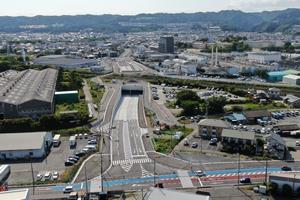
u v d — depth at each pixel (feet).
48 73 598.75
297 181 233.14
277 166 279.69
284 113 431.43
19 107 400.47
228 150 310.45
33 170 277.03
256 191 238.48
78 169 277.64
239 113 415.64
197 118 409.49
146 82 648.38
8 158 301.02
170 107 463.83
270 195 234.79
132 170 274.98
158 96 534.37
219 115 421.59
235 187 245.86
